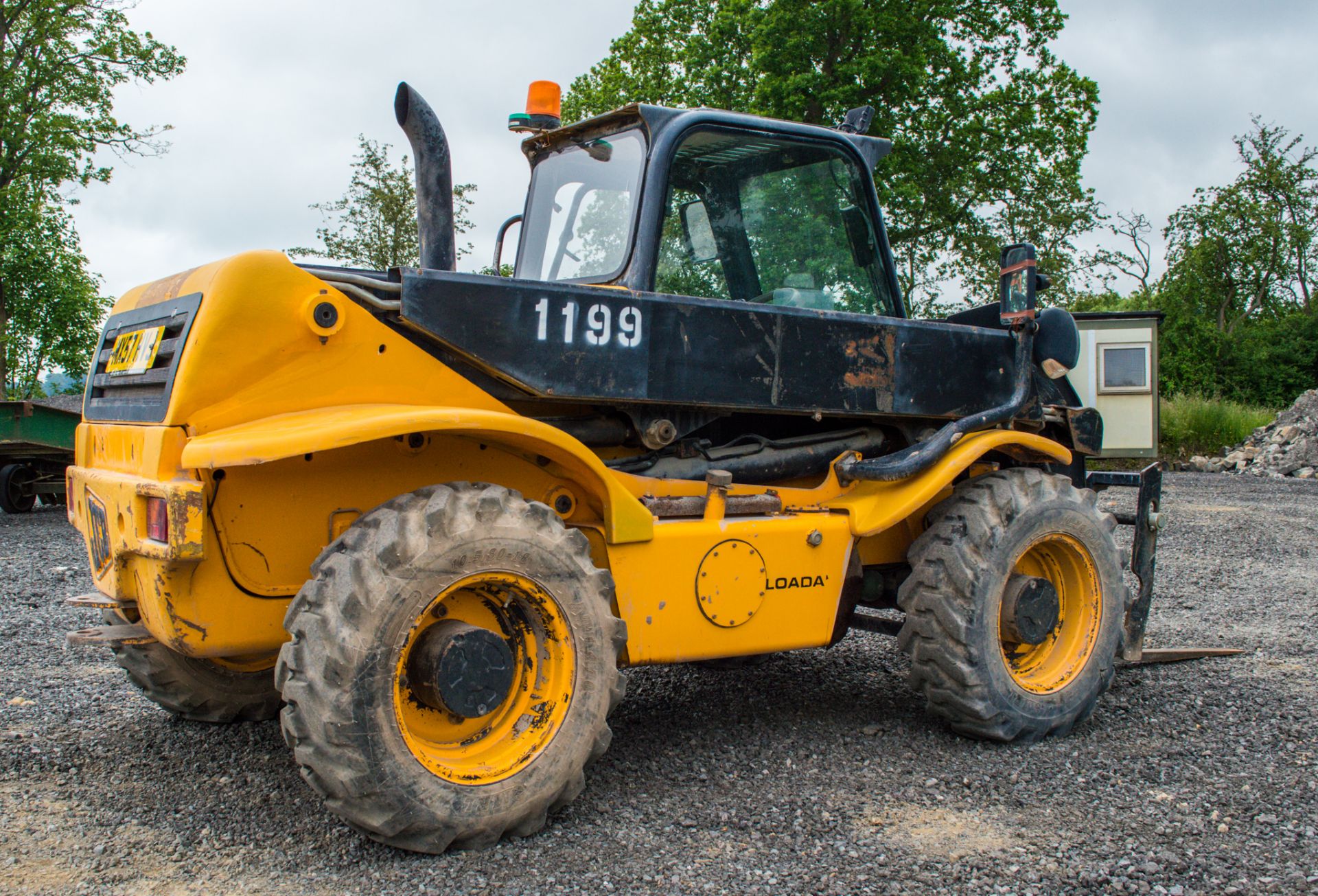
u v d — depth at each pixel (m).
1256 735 4.14
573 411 3.72
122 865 2.84
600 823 3.18
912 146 21.88
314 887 2.72
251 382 3.01
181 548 2.79
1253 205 45.34
